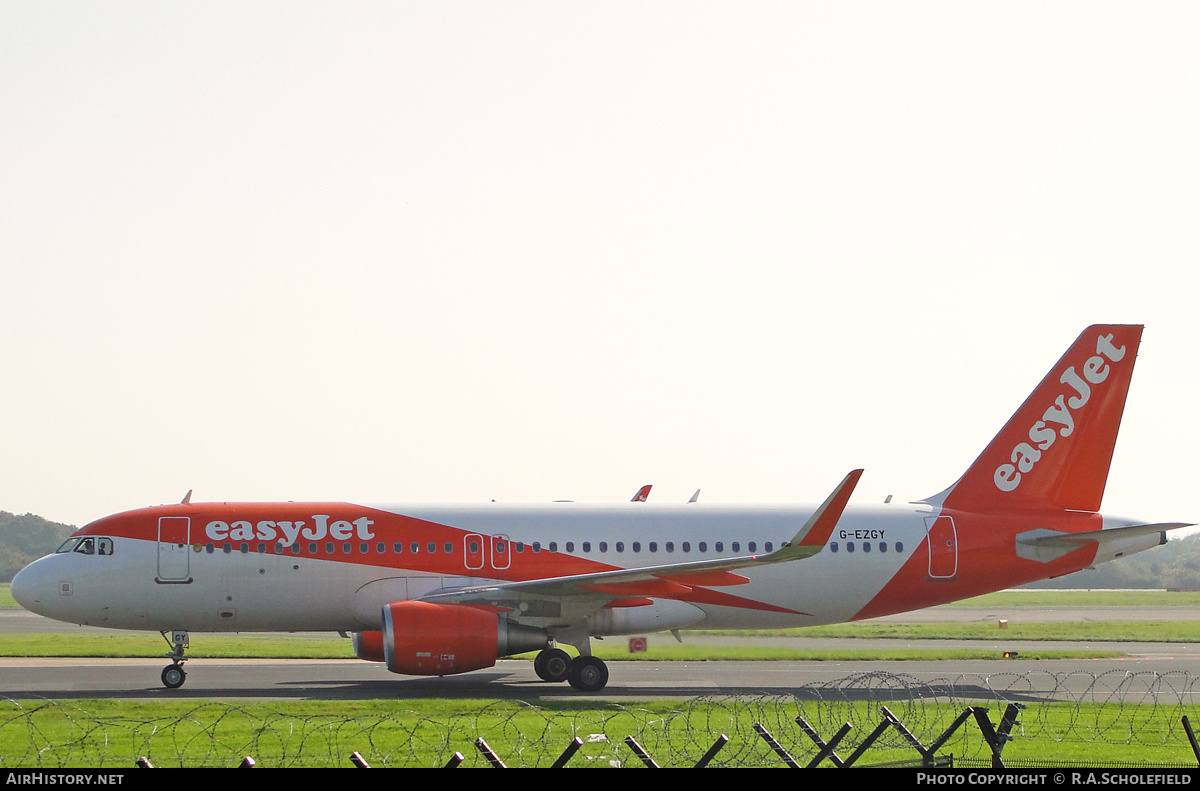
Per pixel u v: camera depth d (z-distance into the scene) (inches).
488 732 2723.9
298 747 2485.2
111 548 3907.5
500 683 4101.9
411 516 4079.7
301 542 3969.0
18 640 6018.7
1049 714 3201.3
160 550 3907.5
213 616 3934.5
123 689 3841.0
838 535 4281.5
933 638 6569.9
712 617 4224.9
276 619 3986.2
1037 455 4461.1
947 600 4372.5
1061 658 5334.6
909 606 4365.2
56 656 5167.3
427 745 2522.1
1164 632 7086.6
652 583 3900.1
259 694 3686.0
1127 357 4498.0
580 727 2817.4
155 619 3917.3
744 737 2684.5
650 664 4977.9
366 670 4579.2
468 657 3676.2
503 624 3767.2
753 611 4224.9
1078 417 4473.4
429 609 3686.0
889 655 5354.3
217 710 3078.2
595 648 5605.3
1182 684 4183.1
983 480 4448.8
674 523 4220.0
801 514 4318.4
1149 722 3053.6
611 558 4121.6
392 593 3976.4
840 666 4901.6
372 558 3991.1
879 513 4343.0
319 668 4660.4
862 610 4318.4
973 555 4330.7
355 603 3983.8
